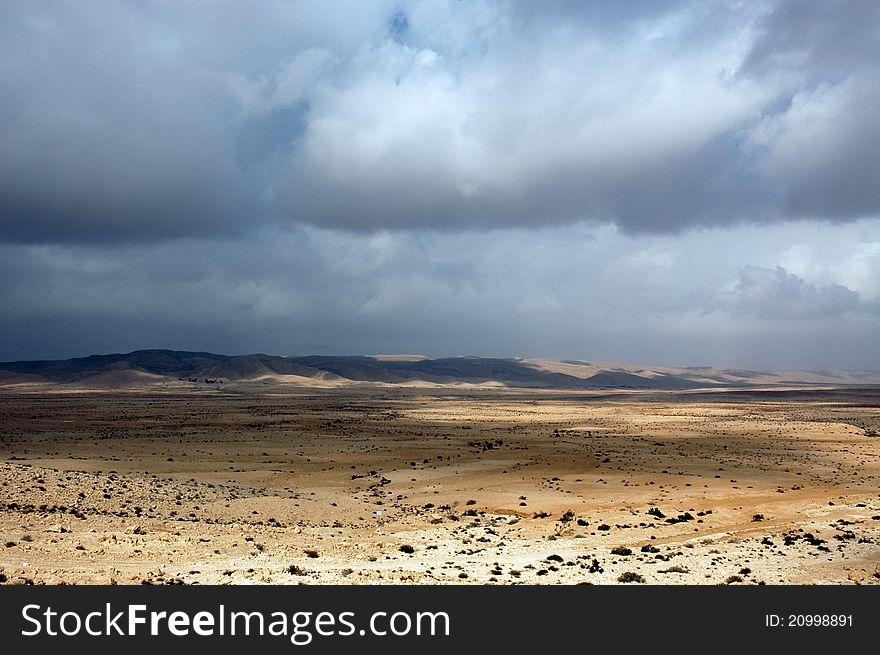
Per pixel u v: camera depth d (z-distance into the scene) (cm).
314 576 2186
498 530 3622
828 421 13850
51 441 8438
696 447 8581
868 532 3291
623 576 2269
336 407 18475
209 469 6194
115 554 2419
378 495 5125
